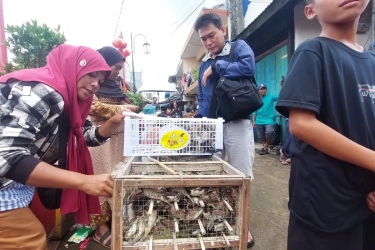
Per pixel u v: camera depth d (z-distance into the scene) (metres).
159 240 1.16
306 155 1.09
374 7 4.13
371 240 1.18
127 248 1.12
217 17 2.34
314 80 1.03
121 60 2.40
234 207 1.25
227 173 1.43
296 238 1.13
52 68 1.31
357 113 1.04
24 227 1.26
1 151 1.02
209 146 1.63
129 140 1.52
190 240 1.17
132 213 1.21
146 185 1.12
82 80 1.36
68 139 1.45
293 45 4.95
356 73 1.08
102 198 2.18
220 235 1.21
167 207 1.23
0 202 1.18
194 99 16.33
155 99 17.00
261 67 6.92
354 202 1.04
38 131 1.16
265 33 6.34
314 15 1.21
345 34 1.15
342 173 1.02
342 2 1.04
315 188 1.05
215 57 2.46
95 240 2.28
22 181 1.05
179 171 1.56
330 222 1.02
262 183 3.73
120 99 2.57
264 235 2.36
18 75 1.18
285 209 2.87
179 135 1.58
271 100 5.53
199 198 1.25
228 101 2.15
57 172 1.09
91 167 1.55
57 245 2.25
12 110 1.09
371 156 0.94
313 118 1.02
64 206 1.40
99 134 1.74
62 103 1.25
